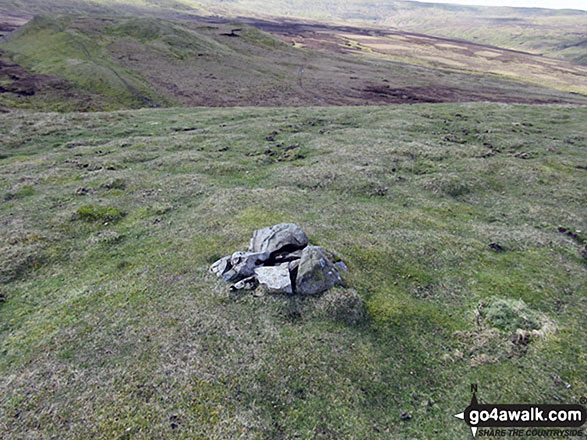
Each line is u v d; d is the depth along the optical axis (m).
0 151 37.53
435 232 22.22
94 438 10.38
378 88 98.81
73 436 10.47
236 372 12.40
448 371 13.06
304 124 48.94
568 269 18.58
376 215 24.19
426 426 11.16
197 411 11.10
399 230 22.17
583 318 15.20
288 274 15.98
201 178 30.52
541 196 27.83
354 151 36.03
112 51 101.25
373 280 17.64
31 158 35.84
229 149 38.25
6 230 21.66
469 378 12.75
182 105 73.75
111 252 20.38
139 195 27.44
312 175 30.50
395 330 14.75
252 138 41.91
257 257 17.12
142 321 14.70
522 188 29.17
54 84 76.12
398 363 13.33
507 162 33.50
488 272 18.52
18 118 48.34
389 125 46.75
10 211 24.30
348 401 11.74
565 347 13.64
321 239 20.38
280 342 13.64
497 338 14.19
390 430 11.01
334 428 10.89
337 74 113.75
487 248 20.73
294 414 11.21
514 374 12.70
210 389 11.77
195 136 41.91
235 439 10.34
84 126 47.34
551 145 38.41
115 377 12.23
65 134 43.97
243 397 11.62
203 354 13.08
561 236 22.06
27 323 15.08
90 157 35.91
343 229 22.08
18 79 76.81
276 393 11.83
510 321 14.80
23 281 17.97
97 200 26.02
